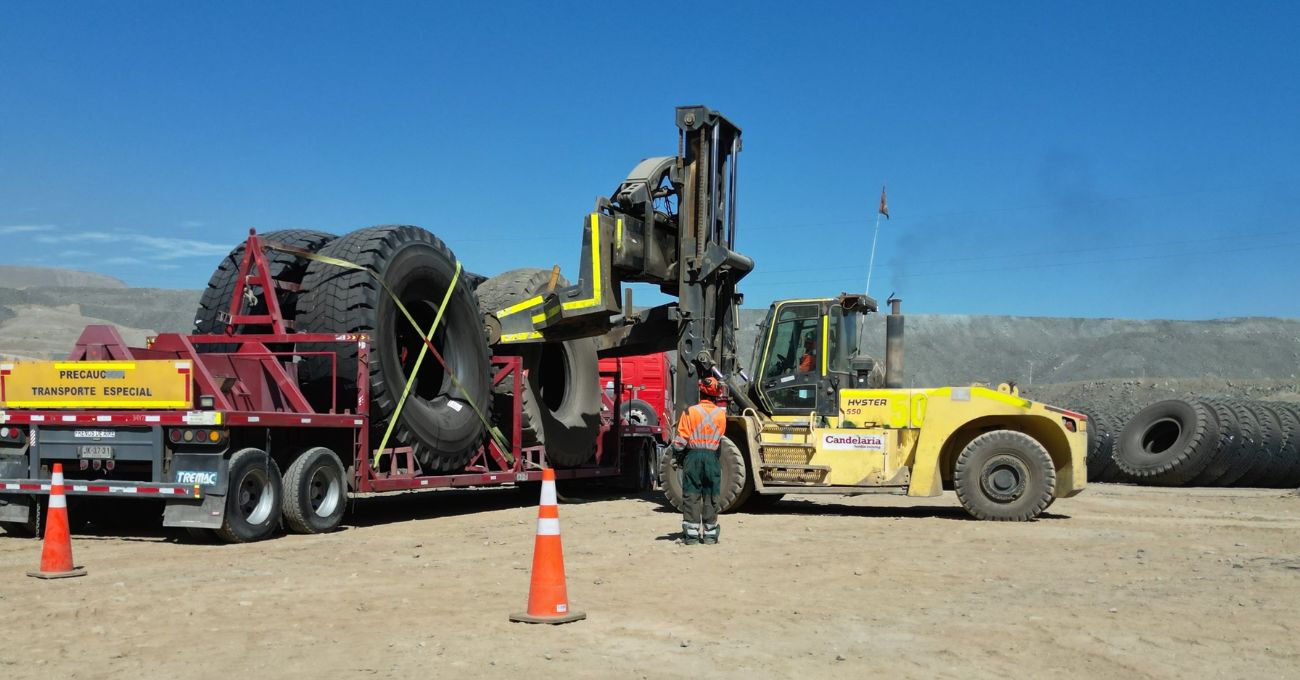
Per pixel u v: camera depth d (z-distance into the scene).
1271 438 21.11
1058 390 45.12
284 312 13.66
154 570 8.86
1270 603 7.54
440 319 14.02
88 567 9.05
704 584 8.18
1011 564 9.43
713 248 15.28
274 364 11.83
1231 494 19.03
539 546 6.72
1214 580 8.59
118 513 12.37
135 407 10.69
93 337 11.33
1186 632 6.55
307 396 12.95
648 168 15.58
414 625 6.58
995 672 5.57
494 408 15.49
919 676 5.47
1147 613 7.14
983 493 13.28
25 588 7.98
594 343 17.47
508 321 15.53
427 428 13.25
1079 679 5.46
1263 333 69.56
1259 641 6.33
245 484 10.73
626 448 18.80
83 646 6.06
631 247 15.13
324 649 5.95
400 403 12.77
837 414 14.71
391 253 12.98
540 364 16.58
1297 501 17.06
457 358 14.27
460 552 10.01
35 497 11.28
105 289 71.44
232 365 11.62
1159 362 65.12
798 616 6.94
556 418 15.84
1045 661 5.82
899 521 13.18
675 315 15.64
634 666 5.59
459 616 6.86
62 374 10.96
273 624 6.63
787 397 14.96
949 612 7.13
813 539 11.19
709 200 15.70
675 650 5.95
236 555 9.77
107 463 11.07
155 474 10.59
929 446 13.55
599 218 14.88
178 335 11.14
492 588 7.93
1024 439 13.21
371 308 12.54
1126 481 22.75
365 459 12.25
